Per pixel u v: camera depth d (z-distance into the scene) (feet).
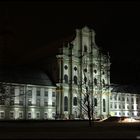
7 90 384.68
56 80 431.02
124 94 522.06
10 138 111.04
